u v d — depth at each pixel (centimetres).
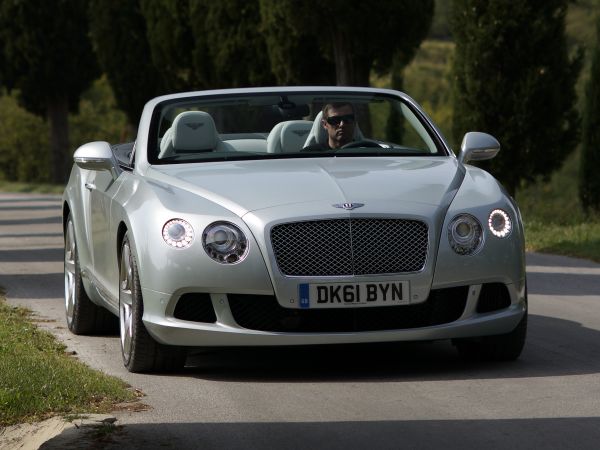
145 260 1836
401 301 1786
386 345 2116
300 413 1572
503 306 1867
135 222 1872
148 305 1838
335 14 5981
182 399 1678
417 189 1872
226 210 1819
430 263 1795
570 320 2416
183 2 8656
